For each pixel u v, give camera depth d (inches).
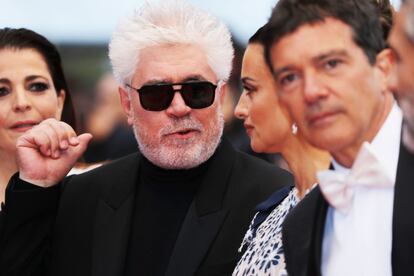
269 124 161.0
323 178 127.5
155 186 198.8
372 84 122.2
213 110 192.4
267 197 193.2
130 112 202.5
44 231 197.5
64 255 198.8
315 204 137.7
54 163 199.0
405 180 122.9
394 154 127.3
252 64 161.8
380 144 127.8
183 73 189.0
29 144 199.5
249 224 190.2
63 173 199.5
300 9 122.2
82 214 201.9
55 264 199.2
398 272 119.9
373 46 122.7
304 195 157.2
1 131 222.2
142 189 201.0
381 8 154.0
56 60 231.6
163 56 189.8
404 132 118.9
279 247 156.9
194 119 190.5
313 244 131.1
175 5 193.2
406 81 107.1
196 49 190.9
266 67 159.2
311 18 121.1
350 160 129.5
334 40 120.3
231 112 352.8
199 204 193.2
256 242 167.5
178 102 189.0
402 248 119.8
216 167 198.2
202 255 187.8
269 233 164.6
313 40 120.3
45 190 195.8
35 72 223.0
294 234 139.9
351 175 125.8
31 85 223.3
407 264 119.3
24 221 194.4
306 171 157.9
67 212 203.5
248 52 163.3
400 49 106.9
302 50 120.4
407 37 105.1
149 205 198.2
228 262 186.9
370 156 123.5
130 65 193.6
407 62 106.3
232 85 350.3
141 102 191.6
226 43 196.1
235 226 190.5
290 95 123.9
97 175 208.2
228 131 356.5
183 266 186.7
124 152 397.7
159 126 190.9
